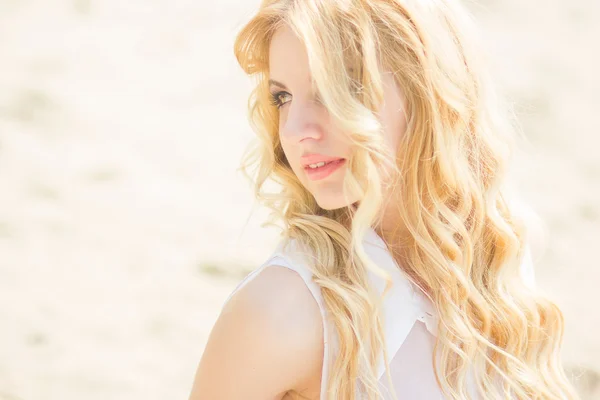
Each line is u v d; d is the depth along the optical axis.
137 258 8.86
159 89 13.72
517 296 2.87
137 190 10.50
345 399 2.34
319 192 2.53
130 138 11.98
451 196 2.71
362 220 2.44
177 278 8.48
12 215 9.56
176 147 11.84
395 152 2.59
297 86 2.52
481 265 2.83
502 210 2.96
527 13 16.58
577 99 13.54
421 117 2.60
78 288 8.22
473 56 2.78
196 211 10.05
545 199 10.63
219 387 2.36
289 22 2.44
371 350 2.40
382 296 2.44
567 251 9.29
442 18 2.71
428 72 2.58
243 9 16.83
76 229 9.41
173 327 7.63
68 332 7.44
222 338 2.36
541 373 2.88
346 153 2.48
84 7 16.44
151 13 16.45
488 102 2.86
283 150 2.86
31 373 6.73
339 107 2.40
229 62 14.74
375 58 2.46
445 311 2.59
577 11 16.81
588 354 6.91
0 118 12.06
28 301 7.91
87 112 12.62
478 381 2.64
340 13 2.46
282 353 2.31
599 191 10.95
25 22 15.67
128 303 8.01
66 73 13.88
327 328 2.35
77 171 10.86
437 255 2.62
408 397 2.48
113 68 14.23
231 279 8.50
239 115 13.05
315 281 2.38
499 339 2.80
